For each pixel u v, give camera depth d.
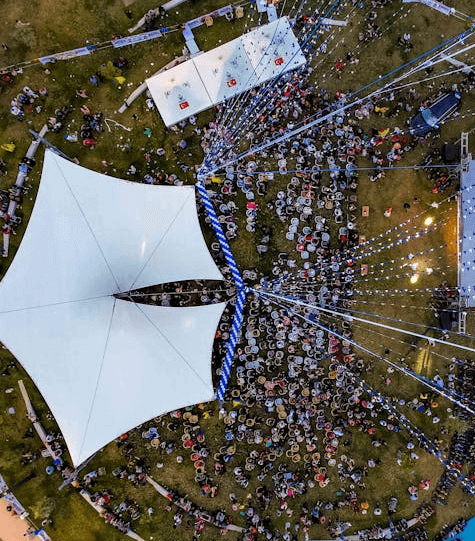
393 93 18.86
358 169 18.81
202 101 17.77
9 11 17.31
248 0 18.33
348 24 18.67
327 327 18.78
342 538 19.14
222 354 18.39
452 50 19.17
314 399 18.61
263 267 18.61
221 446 18.55
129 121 17.91
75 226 15.32
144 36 17.80
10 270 15.24
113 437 15.70
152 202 15.80
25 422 17.75
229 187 18.14
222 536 18.69
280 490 18.73
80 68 17.69
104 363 15.44
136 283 16.06
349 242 18.83
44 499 17.73
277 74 18.06
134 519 18.25
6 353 17.59
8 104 17.41
